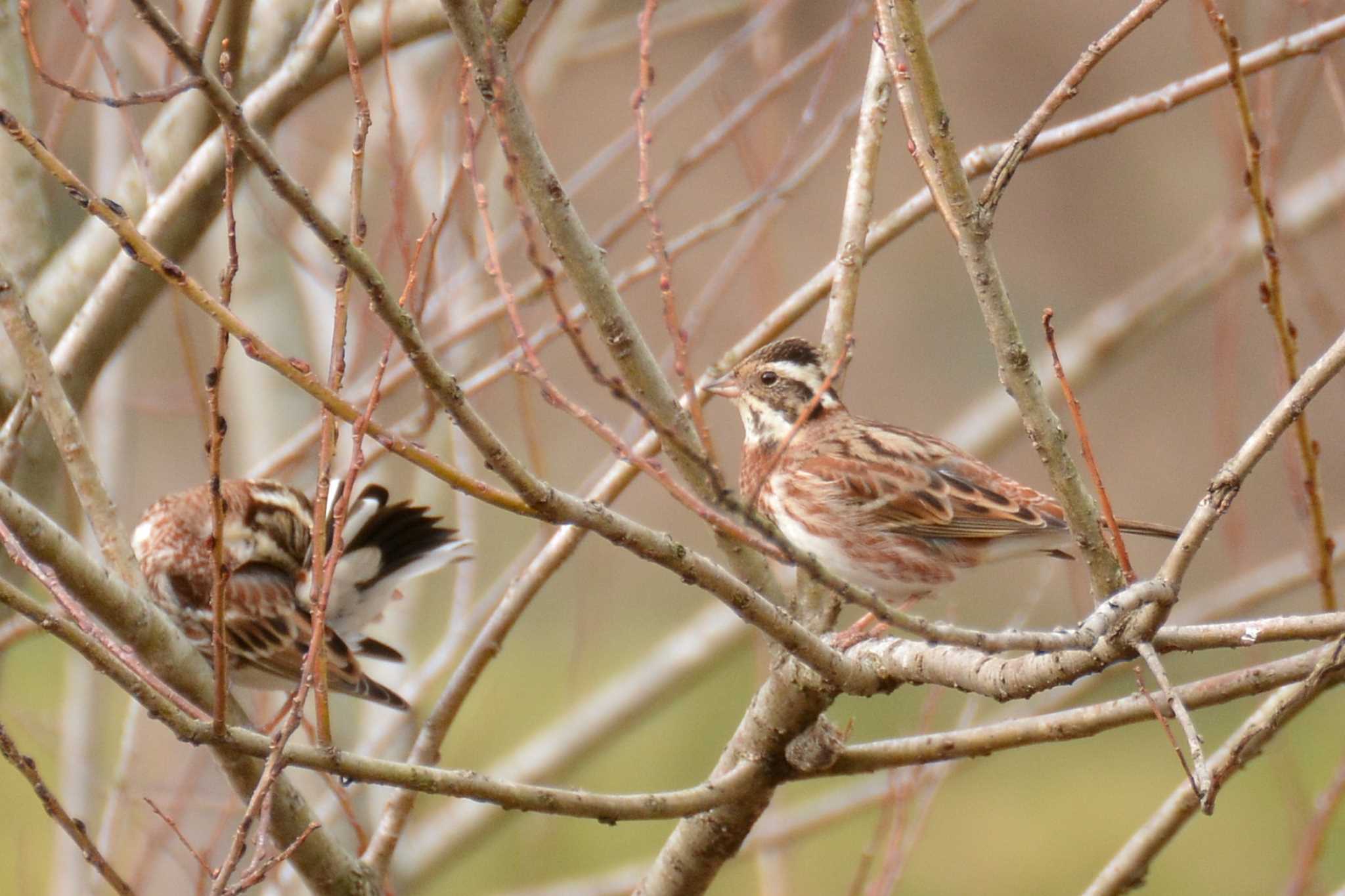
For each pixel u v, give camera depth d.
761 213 11.00
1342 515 24.89
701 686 23.67
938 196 6.74
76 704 11.88
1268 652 15.64
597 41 16.16
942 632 5.91
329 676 9.70
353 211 6.18
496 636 8.62
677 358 6.02
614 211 23.08
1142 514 26.84
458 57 10.18
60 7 11.40
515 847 20.12
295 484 11.82
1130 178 27.08
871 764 7.87
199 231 8.77
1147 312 14.72
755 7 13.74
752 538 5.72
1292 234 13.97
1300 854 9.90
